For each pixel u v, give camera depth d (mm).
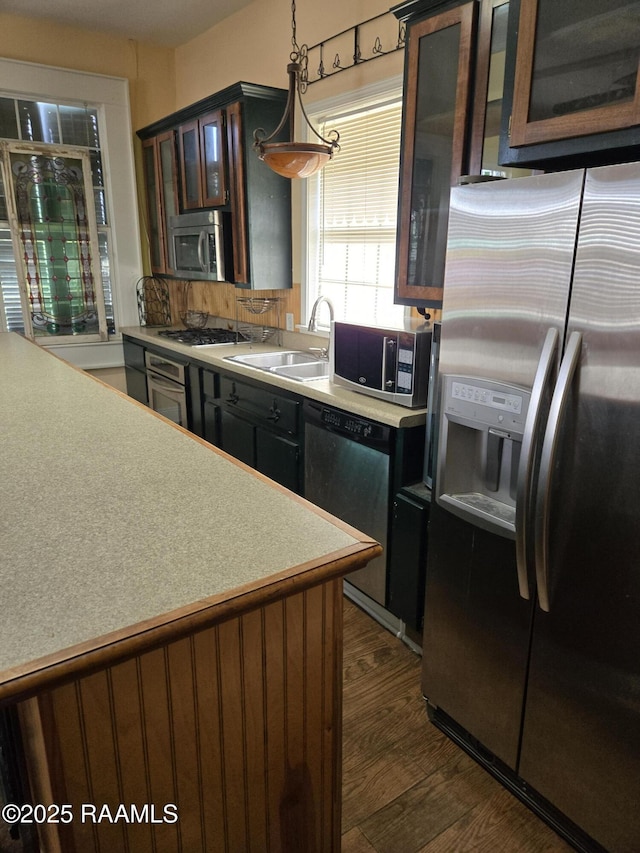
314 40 3100
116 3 3623
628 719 1299
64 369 2457
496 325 1458
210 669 943
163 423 1696
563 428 1317
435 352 1971
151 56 4422
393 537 2199
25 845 1023
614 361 1199
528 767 1566
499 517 1533
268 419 2893
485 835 1522
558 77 1422
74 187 4375
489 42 1817
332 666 1092
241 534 1002
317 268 3404
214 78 4078
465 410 1575
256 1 3512
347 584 2588
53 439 1532
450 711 1796
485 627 1623
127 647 716
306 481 2652
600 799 1392
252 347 3689
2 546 954
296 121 3330
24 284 4328
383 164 2828
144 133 4309
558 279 1288
